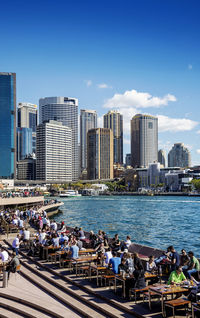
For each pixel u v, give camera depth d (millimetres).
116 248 23656
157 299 14914
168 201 196750
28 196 87750
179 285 14070
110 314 13773
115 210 123250
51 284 18266
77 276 18781
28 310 15023
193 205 152625
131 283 15047
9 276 20391
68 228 36500
